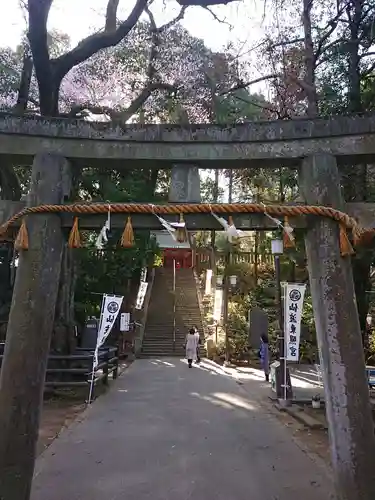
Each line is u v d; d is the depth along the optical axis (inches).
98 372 604.1
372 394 426.9
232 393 506.0
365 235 148.3
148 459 257.9
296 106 461.1
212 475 231.1
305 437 315.3
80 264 678.5
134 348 907.4
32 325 147.6
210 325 994.7
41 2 361.1
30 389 143.8
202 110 662.5
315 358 792.3
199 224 157.2
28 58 519.8
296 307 452.1
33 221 154.9
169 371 701.3
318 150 161.0
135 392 502.6
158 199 621.6
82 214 156.9
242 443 296.8
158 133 165.2
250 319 839.1
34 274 151.1
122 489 209.2
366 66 419.2
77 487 210.7
